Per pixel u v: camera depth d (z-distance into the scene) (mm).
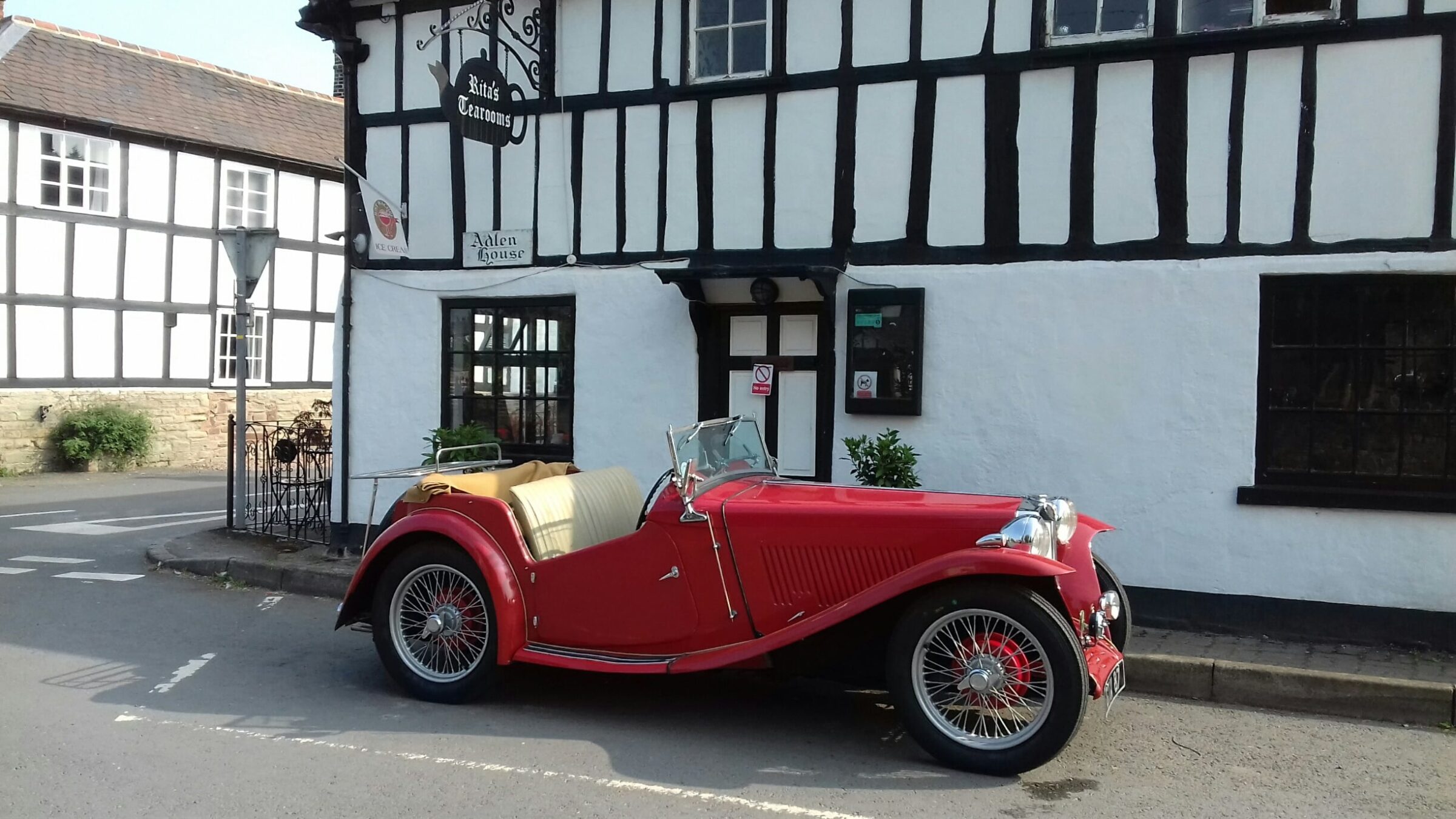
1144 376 6750
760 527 4809
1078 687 4129
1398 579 6184
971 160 7207
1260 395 6508
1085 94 6895
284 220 20672
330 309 21578
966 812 3957
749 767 4438
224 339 19688
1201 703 5520
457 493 5445
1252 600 6504
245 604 7668
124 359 18156
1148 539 6750
